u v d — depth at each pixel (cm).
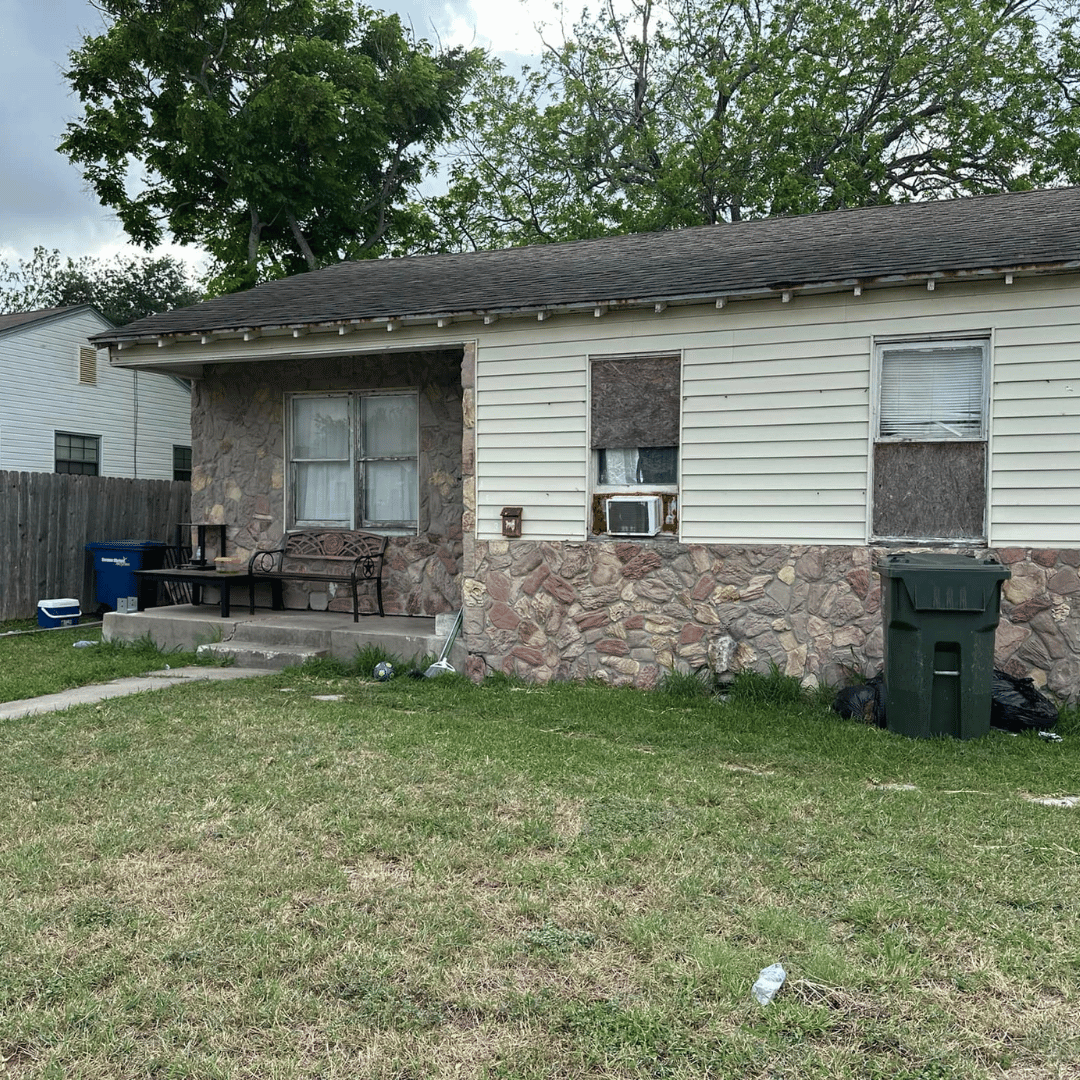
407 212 2689
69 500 1387
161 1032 287
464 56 2706
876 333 761
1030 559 722
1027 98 2347
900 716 665
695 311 819
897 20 2434
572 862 412
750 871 403
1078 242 714
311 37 2402
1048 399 712
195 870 403
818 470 785
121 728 654
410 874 402
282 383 1132
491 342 897
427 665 908
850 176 2355
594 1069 271
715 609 820
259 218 2405
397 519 1093
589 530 872
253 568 1122
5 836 441
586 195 2791
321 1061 273
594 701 779
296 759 574
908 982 311
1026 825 461
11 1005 300
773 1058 274
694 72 2711
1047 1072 268
